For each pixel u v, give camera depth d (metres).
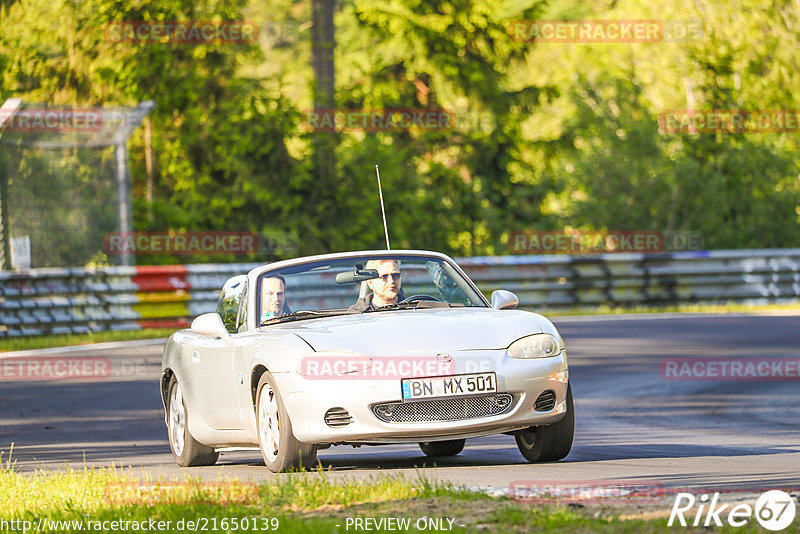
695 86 105.88
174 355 29.03
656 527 15.51
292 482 21.14
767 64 105.62
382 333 23.64
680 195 95.75
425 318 24.61
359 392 22.70
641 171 96.50
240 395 25.33
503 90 108.50
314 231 97.69
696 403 38.06
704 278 79.44
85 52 98.62
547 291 76.88
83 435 34.78
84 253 73.56
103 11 98.12
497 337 23.70
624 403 38.59
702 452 26.98
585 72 115.25
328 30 106.62
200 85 97.62
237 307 27.47
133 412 39.44
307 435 22.97
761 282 80.06
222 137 97.06
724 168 97.62
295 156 101.38
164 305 68.94
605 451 27.66
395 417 22.77
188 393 27.86
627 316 72.38
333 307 26.38
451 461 26.88
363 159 100.81
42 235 71.69
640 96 102.31
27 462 29.61
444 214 104.06
